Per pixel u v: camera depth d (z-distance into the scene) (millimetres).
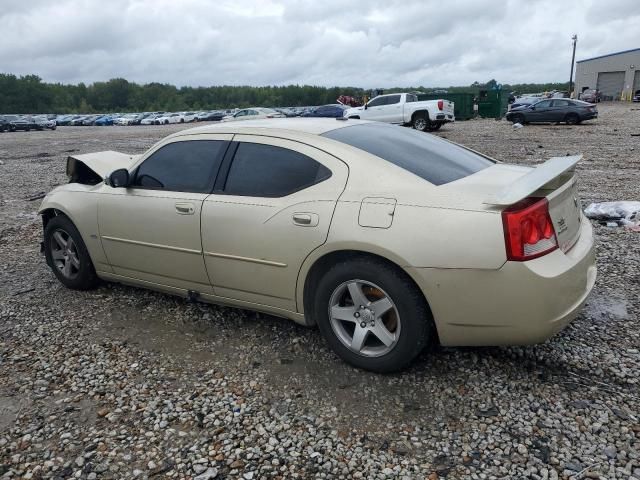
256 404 2865
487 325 2723
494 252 2604
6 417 2834
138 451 2531
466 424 2625
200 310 4102
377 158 3117
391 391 2928
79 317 4070
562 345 3303
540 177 2732
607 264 4750
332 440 2557
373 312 2994
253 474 2355
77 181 4961
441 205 2756
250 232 3307
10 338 3760
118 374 3221
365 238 2850
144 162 3994
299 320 3348
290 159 3303
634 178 9500
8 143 27109
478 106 35438
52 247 4672
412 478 2295
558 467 2312
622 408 2678
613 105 49938
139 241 3930
